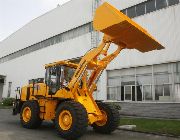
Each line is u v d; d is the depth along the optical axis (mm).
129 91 16188
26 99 9477
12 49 31828
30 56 27484
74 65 8375
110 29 6570
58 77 8070
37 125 8461
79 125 6488
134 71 16047
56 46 23172
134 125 9648
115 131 8531
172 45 14016
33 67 26562
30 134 7301
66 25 22094
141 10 16172
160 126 9445
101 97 17594
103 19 6594
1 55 35062
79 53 20359
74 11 21375
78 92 7715
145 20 15672
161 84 14477
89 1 19953
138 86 15695
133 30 6574
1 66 34938
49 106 8141
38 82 9328
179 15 13938
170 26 14266
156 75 14797
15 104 9969
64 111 6949
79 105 6785
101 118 7770
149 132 8117
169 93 14031
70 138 6633
